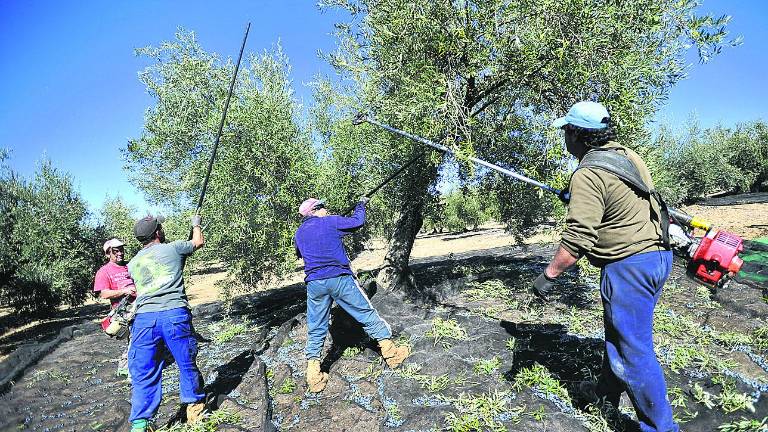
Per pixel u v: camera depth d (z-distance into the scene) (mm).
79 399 4645
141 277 3584
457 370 3951
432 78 4379
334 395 3844
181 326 3611
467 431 3047
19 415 4324
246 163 5527
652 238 2572
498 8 4387
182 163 6723
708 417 3010
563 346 4324
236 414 3740
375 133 6066
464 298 6445
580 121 2750
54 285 11734
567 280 6871
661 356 3895
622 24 4117
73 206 12906
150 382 3543
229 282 6211
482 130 5445
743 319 4617
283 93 6051
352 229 4258
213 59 6867
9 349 9055
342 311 5684
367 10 5254
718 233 2729
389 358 4156
